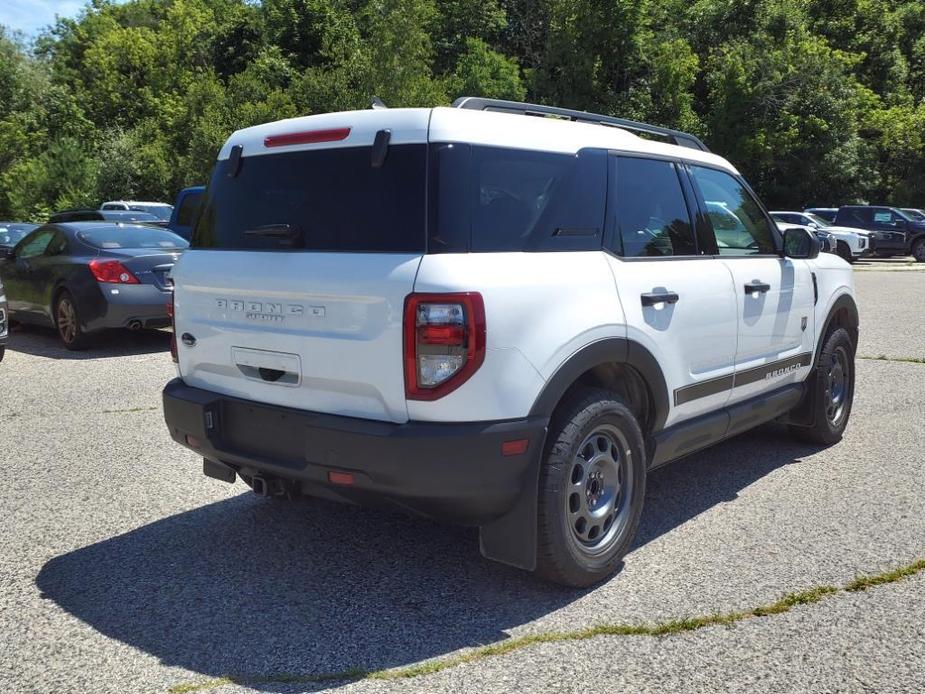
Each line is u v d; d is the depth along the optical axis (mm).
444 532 4289
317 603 3480
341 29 44156
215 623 3309
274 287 3445
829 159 37781
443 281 3029
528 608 3416
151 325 9953
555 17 38594
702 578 3676
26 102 50188
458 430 3070
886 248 27984
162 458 5617
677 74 37312
